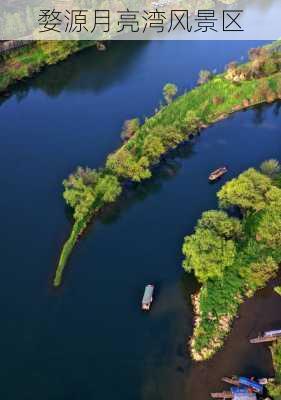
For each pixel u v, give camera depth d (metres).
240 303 162.75
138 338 156.38
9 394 142.88
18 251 185.38
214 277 167.38
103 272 177.00
